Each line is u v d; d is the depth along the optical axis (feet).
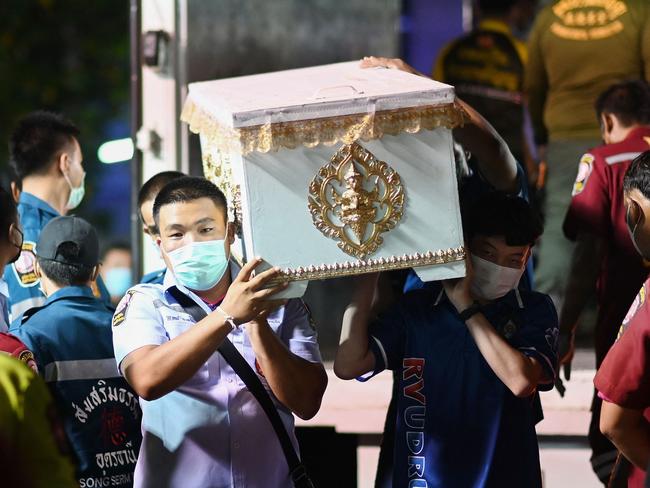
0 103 52.80
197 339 15.57
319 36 28.22
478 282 17.49
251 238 15.55
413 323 17.66
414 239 16.03
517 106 32.27
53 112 22.85
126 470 18.34
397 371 18.37
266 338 15.99
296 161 15.56
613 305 21.90
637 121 22.04
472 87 32.30
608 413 16.28
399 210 15.94
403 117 15.71
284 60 27.73
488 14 32.53
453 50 32.55
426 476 17.39
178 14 26.40
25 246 21.49
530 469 17.54
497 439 17.33
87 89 53.93
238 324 15.56
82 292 18.89
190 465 16.53
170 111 26.37
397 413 17.70
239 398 16.69
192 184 16.30
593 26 28.94
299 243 15.67
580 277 21.80
